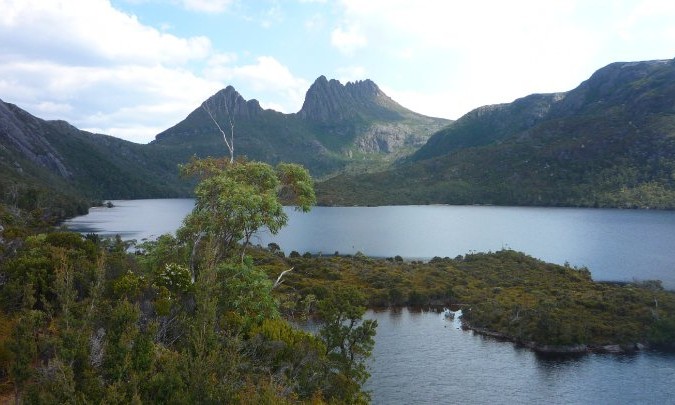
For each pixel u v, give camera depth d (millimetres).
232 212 29438
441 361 66625
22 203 189625
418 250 177250
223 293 28094
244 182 30609
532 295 99688
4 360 20328
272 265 119688
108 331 18484
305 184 32469
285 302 78938
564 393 57125
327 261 135000
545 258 155875
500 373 62719
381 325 83500
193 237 31344
